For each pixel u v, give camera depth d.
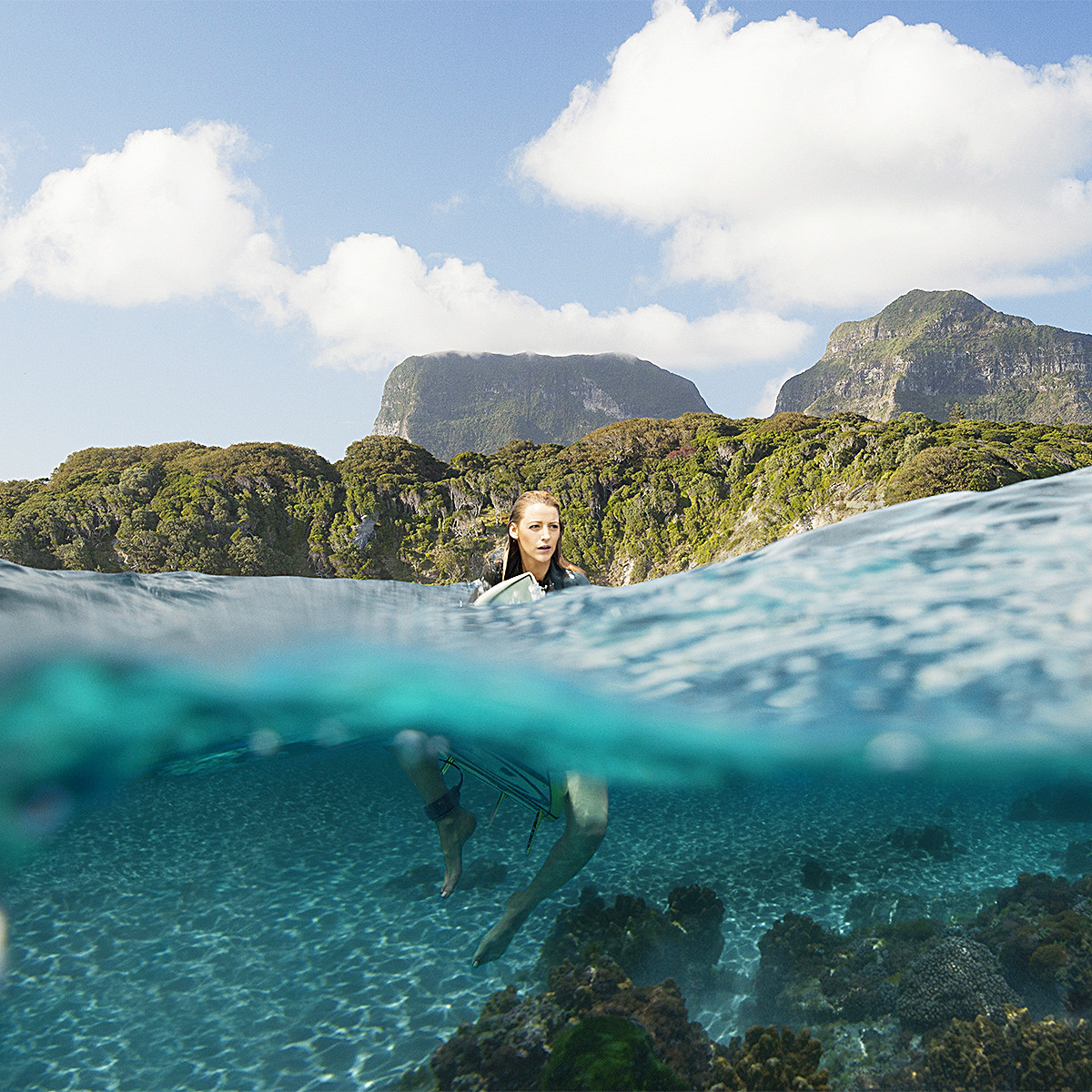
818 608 1.55
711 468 63.91
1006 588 1.47
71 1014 2.17
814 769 1.56
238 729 1.51
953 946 2.39
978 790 2.06
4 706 1.13
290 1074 2.03
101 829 2.40
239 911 2.46
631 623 1.70
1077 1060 1.97
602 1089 1.88
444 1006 2.26
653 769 1.68
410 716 1.51
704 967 2.38
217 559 54.94
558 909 2.67
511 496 64.56
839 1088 1.94
